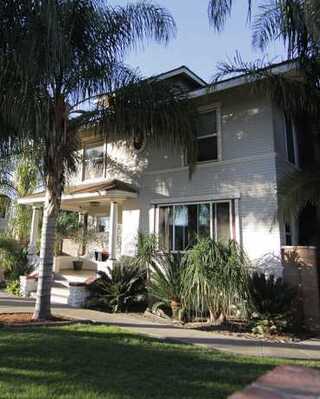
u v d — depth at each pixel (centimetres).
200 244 916
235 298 887
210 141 1204
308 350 716
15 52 791
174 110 1035
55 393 454
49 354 609
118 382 497
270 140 1074
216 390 475
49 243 931
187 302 942
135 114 999
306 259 948
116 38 955
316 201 888
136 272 1139
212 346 717
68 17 877
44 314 909
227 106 1176
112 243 1288
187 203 1219
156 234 1202
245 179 1104
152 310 1030
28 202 1600
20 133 862
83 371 536
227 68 1004
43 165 972
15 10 809
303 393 196
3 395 446
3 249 1578
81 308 1119
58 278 1398
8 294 1359
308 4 790
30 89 816
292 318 887
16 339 698
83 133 1263
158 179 1313
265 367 577
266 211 1048
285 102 978
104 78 934
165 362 589
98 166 1548
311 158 1198
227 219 1122
